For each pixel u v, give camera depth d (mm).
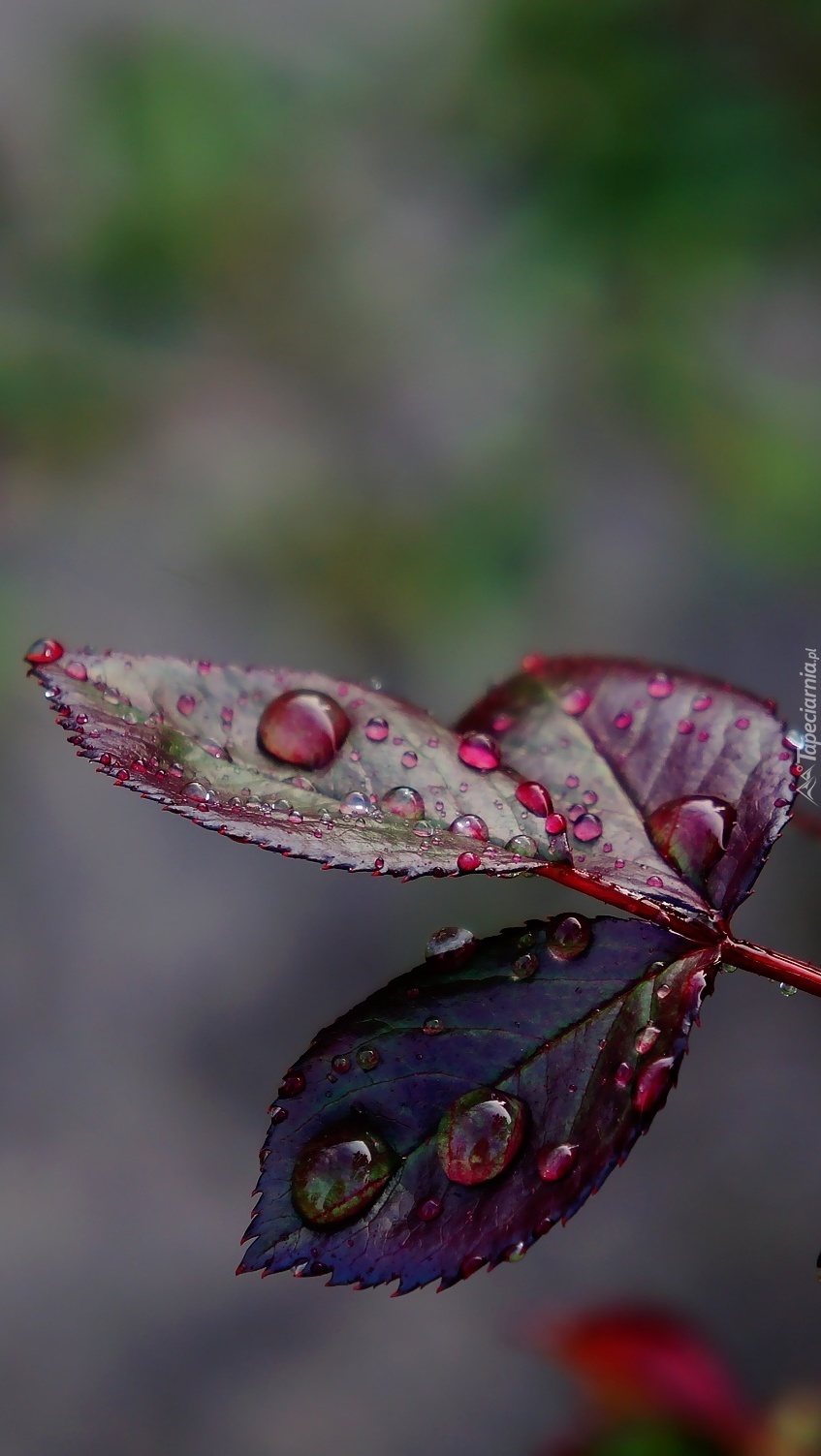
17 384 657
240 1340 579
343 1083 218
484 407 685
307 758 226
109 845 759
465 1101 216
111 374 673
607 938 221
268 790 224
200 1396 559
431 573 642
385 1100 217
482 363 687
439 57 687
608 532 674
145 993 696
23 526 658
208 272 677
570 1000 220
